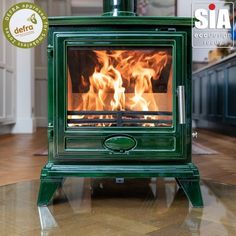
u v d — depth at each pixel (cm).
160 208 134
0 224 115
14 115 445
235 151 286
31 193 155
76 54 141
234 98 395
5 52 407
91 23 135
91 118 142
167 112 142
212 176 192
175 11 509
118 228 111
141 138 138
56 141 138
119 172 138
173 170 138
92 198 148
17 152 277
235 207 135
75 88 145
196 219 120
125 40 135
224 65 423
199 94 530
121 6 153
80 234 106
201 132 471
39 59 550
